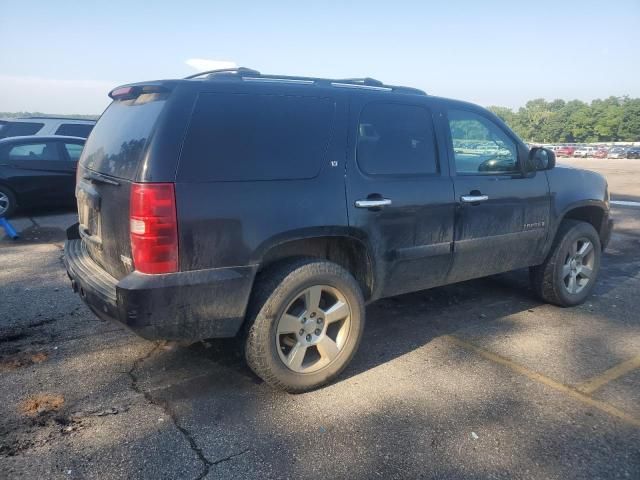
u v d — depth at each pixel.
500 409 3.16
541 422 3.03
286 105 3.21
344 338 3.40
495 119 4.36
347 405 3.18
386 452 2.73
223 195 2.87
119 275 3.07
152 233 2.70
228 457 2.67
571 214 5.29
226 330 3.01
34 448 2.70
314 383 3.29
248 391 3.32
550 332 4.38
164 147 2.75
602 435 2.91
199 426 2.93
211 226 2.83
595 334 4.36
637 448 2.79
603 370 3.69
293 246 3.31
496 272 4.44
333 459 2.67
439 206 3.80
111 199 2.99
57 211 10.34
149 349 3.88
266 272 3.15
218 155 2.90
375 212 3.45
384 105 3.66
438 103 4.00
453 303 5.08
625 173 26.28
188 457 2.66
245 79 3.32
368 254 3.48
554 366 3.74
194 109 2.88
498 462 2.66
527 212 4.44
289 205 3.08
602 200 5.16
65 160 9.89
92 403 3.14
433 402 3.22
